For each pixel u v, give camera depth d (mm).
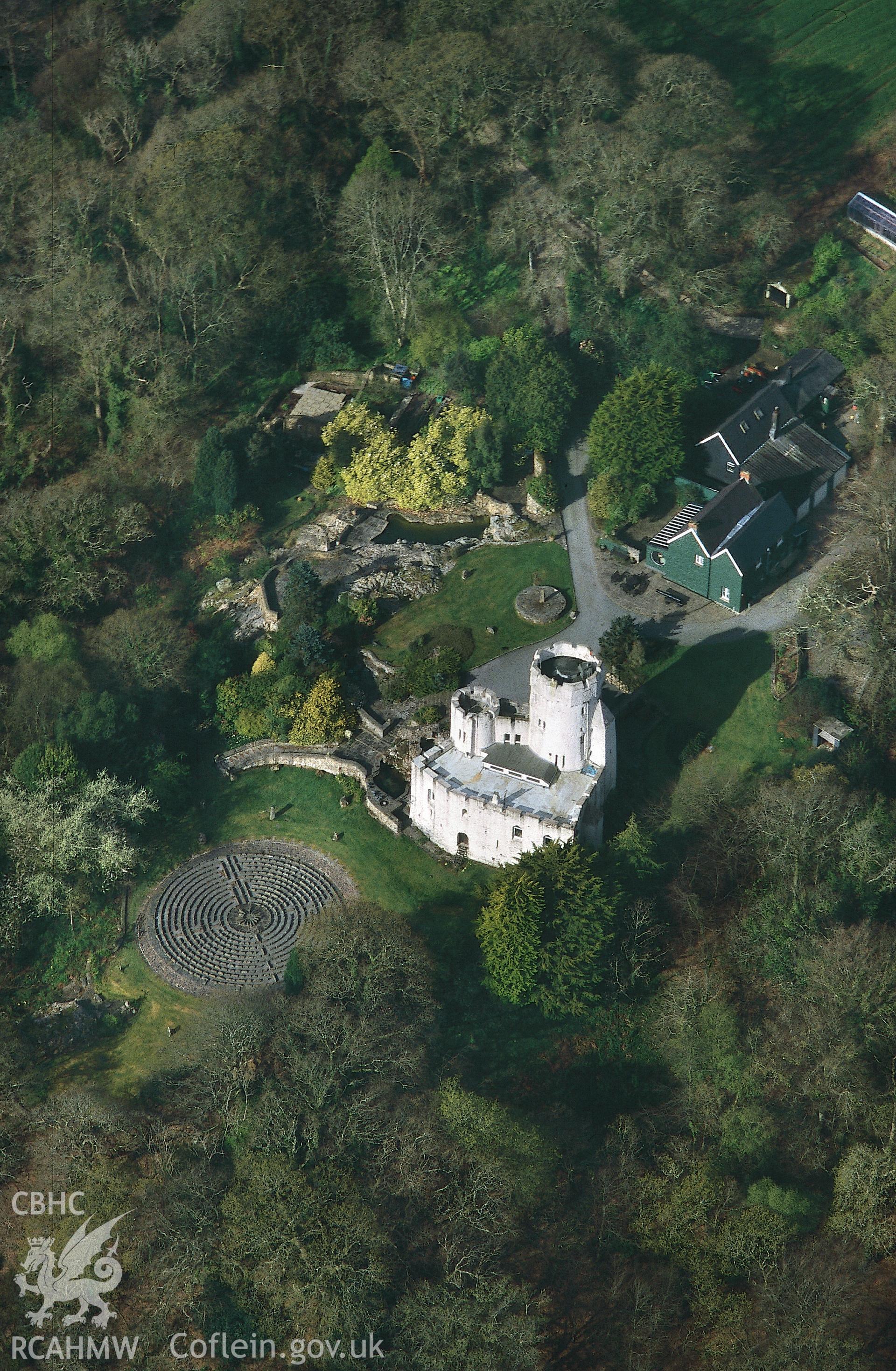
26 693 160000
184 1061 130250
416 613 172500
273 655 166250
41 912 143375
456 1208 120188
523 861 135500
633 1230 123125
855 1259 118062
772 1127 125750
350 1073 127938
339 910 140500
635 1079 132750
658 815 148500
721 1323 117312
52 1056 138125
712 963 138500
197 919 147125
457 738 148125
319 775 159750
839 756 153000
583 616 170625
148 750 157875
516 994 134000
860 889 138125
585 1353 118750
